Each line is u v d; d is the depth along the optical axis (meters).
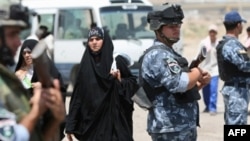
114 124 17.48
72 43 44.72
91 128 17.53
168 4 14.73
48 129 7.87
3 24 7.41
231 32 21.48
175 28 14.73
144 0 45.50
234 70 21.30
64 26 45.22
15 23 7.49
